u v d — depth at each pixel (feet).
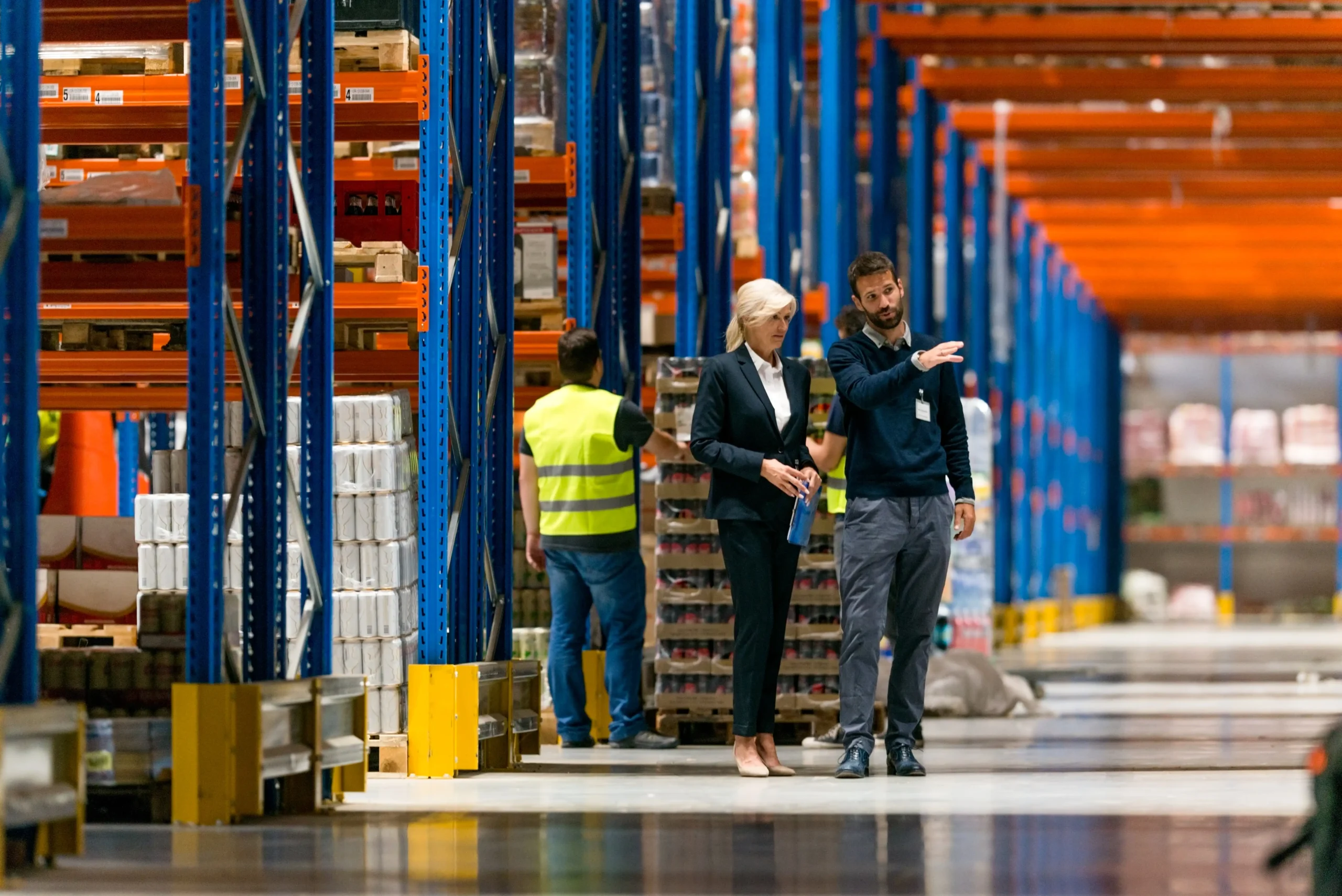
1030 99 150.92
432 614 59.47
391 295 63.77
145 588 60.59
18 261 40.06
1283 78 145.48
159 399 74.95
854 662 56.70
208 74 46.01
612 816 46.70
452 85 62.13
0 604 39.47
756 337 57.88
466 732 58.75
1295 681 125.18
